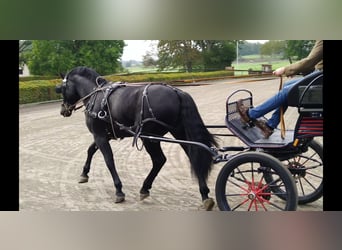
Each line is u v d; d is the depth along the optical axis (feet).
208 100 38.45
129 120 13.21
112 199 13.92
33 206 13.21
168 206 13.08
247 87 43.55
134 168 17.80
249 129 12.12
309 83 10.49
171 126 12.60
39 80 46.47
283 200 13.44
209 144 12.44
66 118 33.35
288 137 11.90
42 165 18.45
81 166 18.28
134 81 45.29
